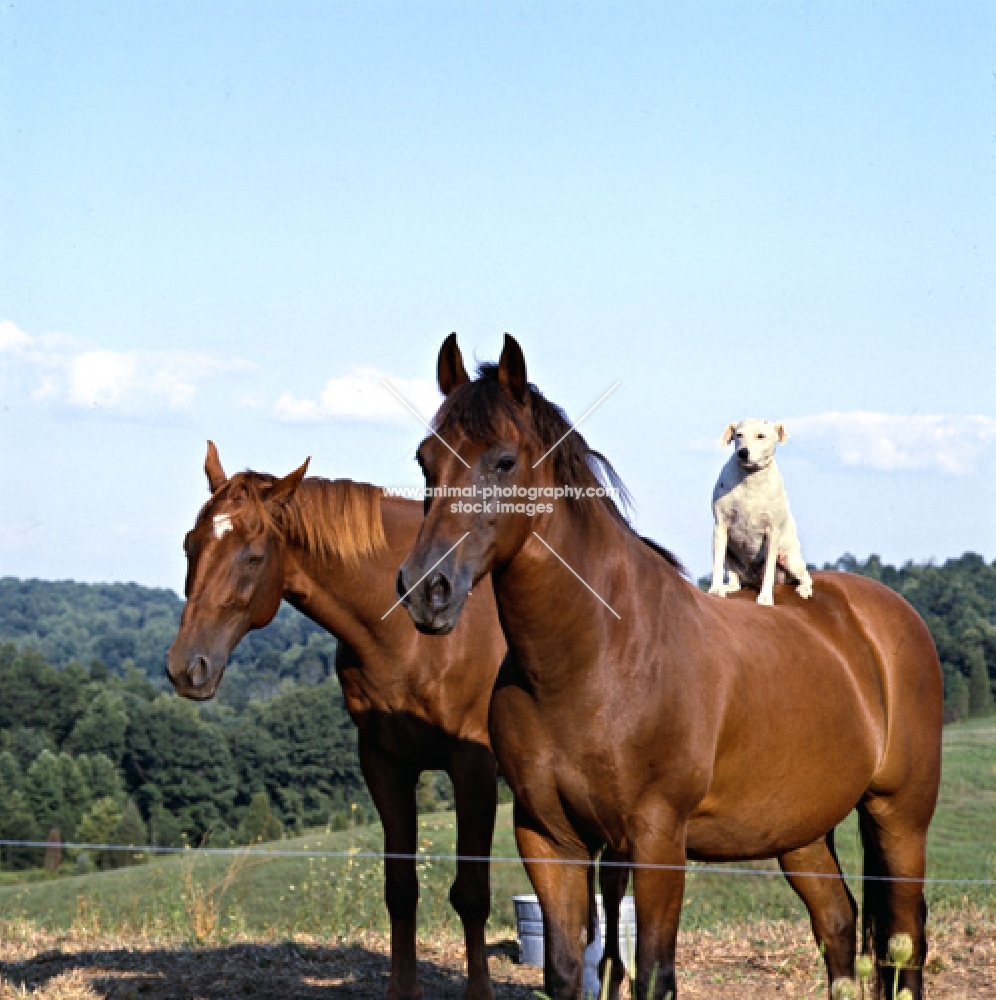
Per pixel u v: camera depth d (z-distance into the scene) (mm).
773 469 5555
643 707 4203
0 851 57219
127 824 59812
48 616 156375
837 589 5629
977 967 7445
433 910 9602
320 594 5910
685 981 7191
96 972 6980
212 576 5609
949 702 52000
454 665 5902
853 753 5121
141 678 89250
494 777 6020
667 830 4254
